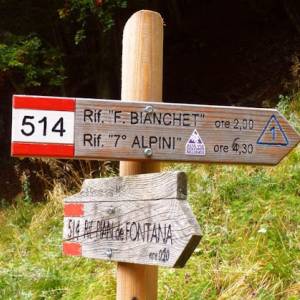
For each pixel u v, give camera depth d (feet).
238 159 7.89
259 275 13.55
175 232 6.90
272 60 26.18
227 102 25.81
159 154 7.66
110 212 7.95
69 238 8.66
